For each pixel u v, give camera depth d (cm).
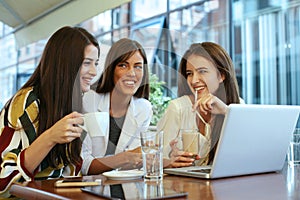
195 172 122
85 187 99
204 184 108
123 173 123
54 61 140
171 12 400
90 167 144
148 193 90
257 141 125
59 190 97
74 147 139
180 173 124
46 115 138
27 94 141
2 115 138
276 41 371
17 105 138
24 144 134
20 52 593
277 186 106
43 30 504
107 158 142
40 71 145
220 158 116
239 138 119
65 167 142
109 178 118
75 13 425
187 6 398
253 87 386
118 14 414
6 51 615
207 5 399
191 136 141
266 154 130
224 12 400
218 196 91
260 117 123
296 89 356
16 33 599
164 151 138
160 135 119
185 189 100
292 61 360
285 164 161
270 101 374
